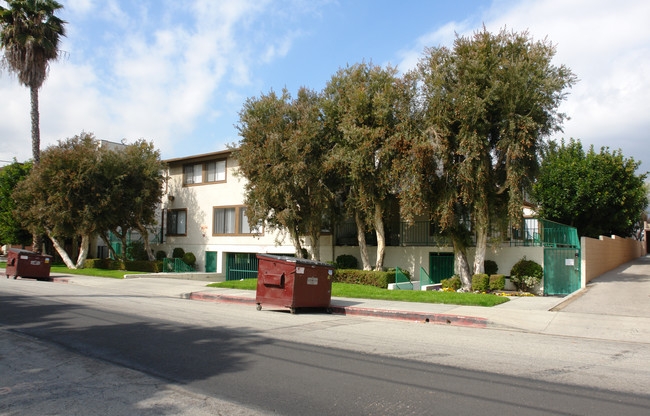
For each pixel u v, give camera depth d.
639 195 28.52
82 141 27.20
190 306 13.61
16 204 32.47
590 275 18.95
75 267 29.16
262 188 19.92
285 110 20.36
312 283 12.60
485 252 20.06
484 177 17.22
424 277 20.59
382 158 18.00
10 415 4.73
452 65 17.56
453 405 5.06
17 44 26.89
